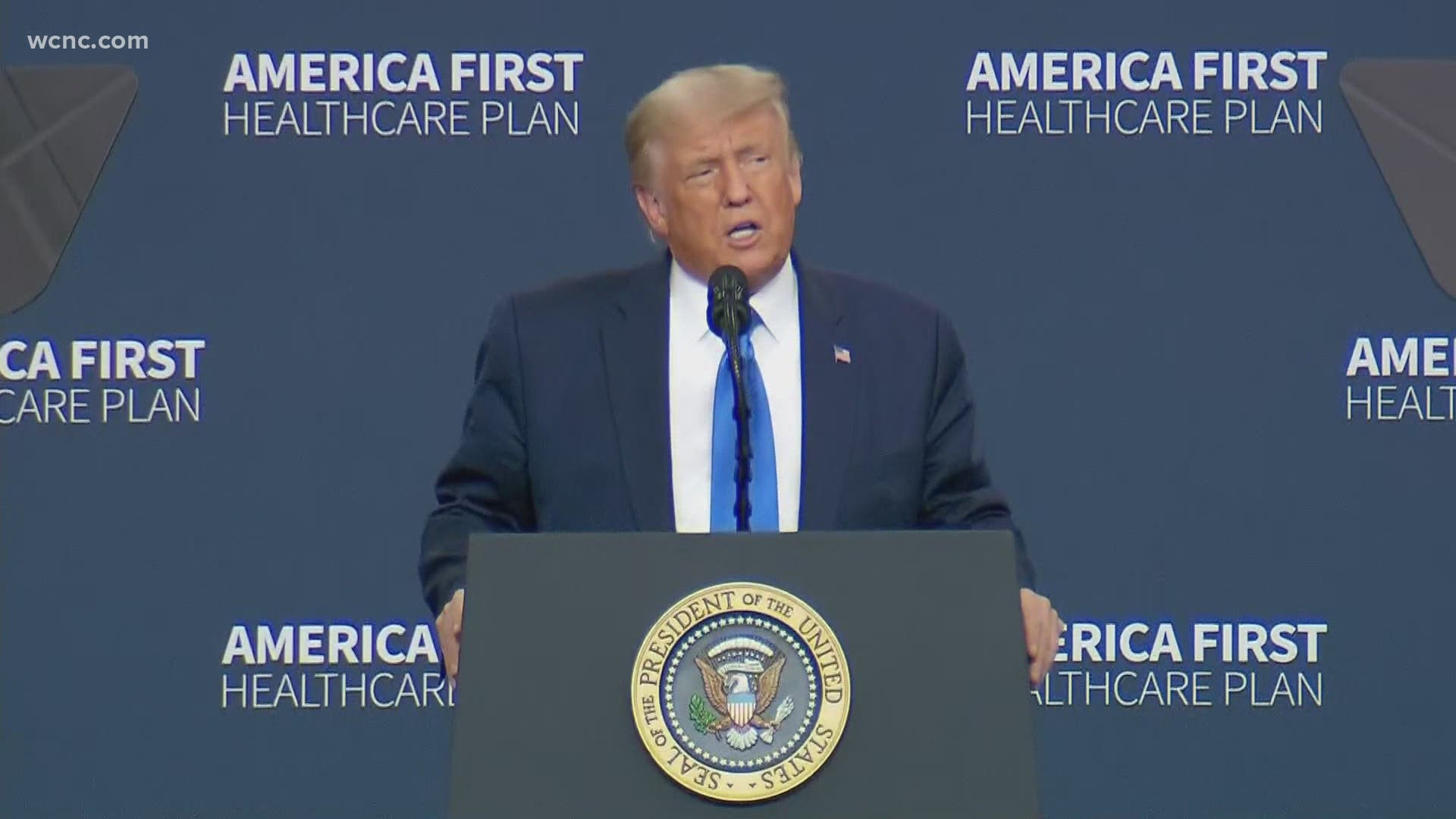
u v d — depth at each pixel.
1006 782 8.45
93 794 16.41
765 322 12.66
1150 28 16.48
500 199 16.62
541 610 8.77
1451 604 16.38
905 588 8.78
